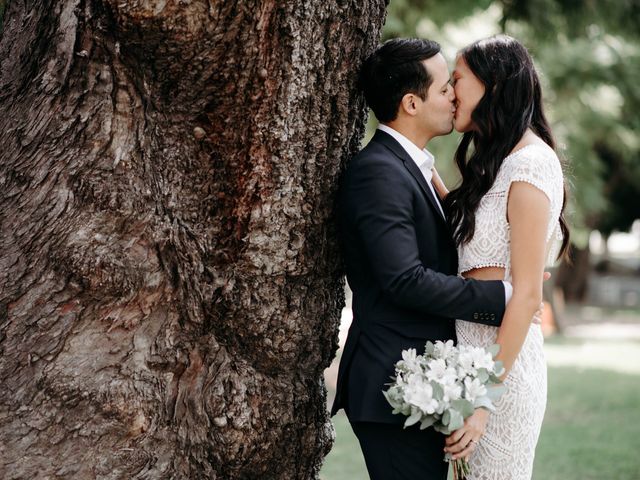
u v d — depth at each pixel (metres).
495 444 2.79
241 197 2.62
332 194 2.76
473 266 2.79
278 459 2.77
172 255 2.56
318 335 2.84
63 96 2.55
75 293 2.46
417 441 2.65
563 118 13.36
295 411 2.77
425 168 2.85
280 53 2.51
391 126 2.85
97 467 2.43
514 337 2.59
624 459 6.32
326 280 2.83
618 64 12.40
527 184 2.66
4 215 2.54
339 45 2.63
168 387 2.56
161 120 2.59
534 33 8.05
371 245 2.58
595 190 13.86
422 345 2.69
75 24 2.52
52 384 2.43
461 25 9.45
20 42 2.76
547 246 3.06
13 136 2.61
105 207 2.49
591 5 8.04
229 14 2.41
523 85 2.86
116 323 2.49
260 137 2.57
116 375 2.47
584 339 17.05
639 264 37.91
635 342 16.38
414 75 2.77
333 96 2.66
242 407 2.62
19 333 2.46
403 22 8.37
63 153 2.53
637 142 15.68
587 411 8.48
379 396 2.65
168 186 2.60
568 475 5.85
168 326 2.56
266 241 2.63
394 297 2.57
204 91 2.55
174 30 2.38
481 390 2.47
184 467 2.56
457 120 2.97
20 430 2.41
